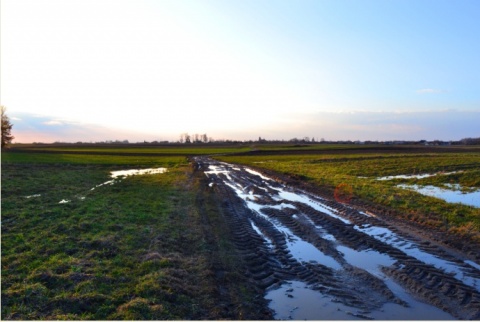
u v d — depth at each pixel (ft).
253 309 28.58
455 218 53.47
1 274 33.01
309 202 77.36
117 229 49.52
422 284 33.09
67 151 334.44
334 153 279.28
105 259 37.60
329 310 28.81
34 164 174.09
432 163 149.18
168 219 56.59
